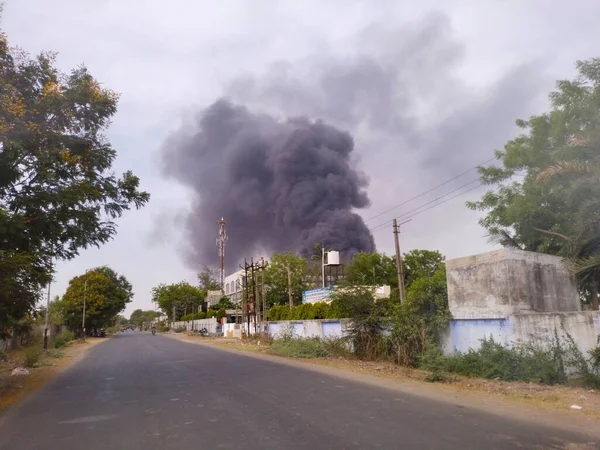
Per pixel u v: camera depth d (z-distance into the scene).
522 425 7.85
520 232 20.62
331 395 11.14
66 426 8.80
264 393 11.66
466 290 15.88
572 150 12.38
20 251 13.87
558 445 6.66
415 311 17.94
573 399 9.91
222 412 9.43
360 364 18.41
